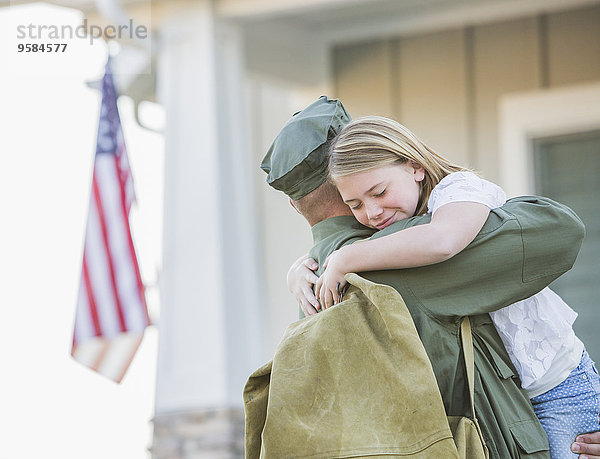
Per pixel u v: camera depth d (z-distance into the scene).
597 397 3.78
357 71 12.08
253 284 10.62
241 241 10.59
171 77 10.73
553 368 3.72
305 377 3.31
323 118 3.88
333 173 3.75
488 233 3.47
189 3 10.74
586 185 11.23
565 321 3.75
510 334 3.62
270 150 4.07
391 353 3.29
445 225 3.46
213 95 10.59
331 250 3.77
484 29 11.65
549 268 3.51
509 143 11.48
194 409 10.20
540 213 3.53
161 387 10.38
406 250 3.42
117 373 10.28
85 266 10.27
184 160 10.60
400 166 3.79
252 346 10.47
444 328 3.47
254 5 10.65
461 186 3.60
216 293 10.33
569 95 11.25
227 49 10.83
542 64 11.39
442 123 11.77
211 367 10.23
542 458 3.54
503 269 3.46
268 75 11.78
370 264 3.45
